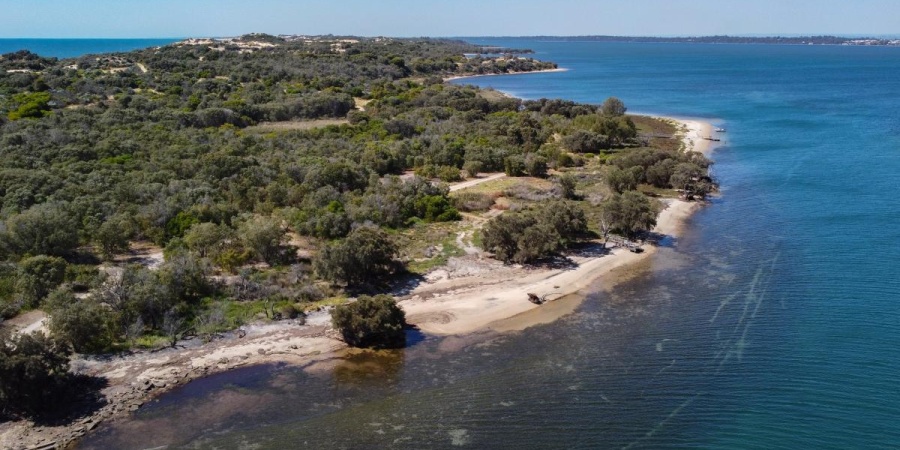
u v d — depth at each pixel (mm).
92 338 38688
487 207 69500
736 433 32188
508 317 45312
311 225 58500
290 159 82125
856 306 45719
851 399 34688
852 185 78625
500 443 31594
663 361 39062
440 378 37438
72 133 82312
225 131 96375
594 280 51906
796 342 40844
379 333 41188
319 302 46500
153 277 44000
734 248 58438
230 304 44938
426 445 31422
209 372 37531
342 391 36031
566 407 34531
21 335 34000
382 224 63500
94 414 33344
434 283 50781
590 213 67875
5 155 69625
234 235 53812
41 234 50312
